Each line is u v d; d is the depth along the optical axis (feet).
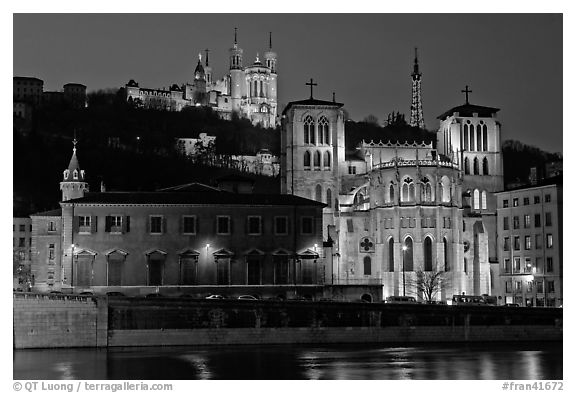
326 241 614.75
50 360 357.20
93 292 492.13
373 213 633.20
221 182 636.07
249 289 506.89
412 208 609.01
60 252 599.98
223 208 510.17
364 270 638.12
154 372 326.44
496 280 655.35
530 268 624.18
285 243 514.68
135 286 497.46
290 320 418.10
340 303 424.05
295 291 512.22
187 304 409.49
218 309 411.54
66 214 497.05
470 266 649.61
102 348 398.62
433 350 403.75
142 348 400.88
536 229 620.49
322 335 419.74
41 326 395.55
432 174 615.57
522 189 633.61
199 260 504.84
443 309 431.84
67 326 397.60
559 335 437.58
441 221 610.24
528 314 437.99
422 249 604.49
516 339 435.12
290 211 517.14
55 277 599.98
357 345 419.74
